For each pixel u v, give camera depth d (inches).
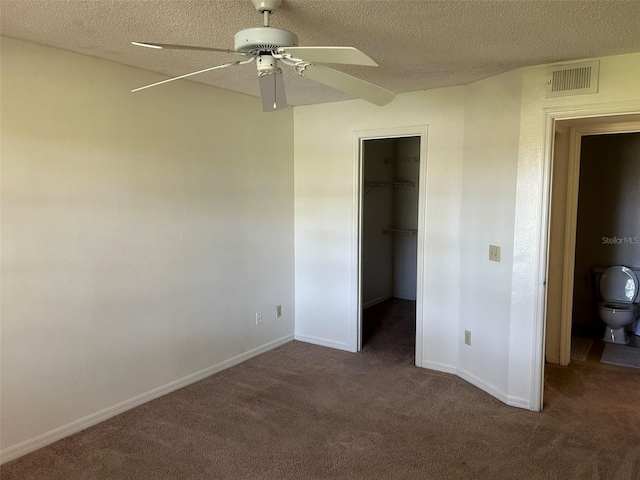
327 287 173.2
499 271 126.3
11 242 97.7
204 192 140.3
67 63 104.3
